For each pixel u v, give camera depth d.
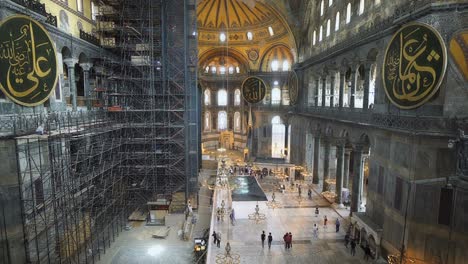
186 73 25.69
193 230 22.50
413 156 14.23
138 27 24.83
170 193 25.48
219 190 29.59
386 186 16.77
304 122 33.94
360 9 21.36
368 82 20.55
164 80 25.11
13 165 13.22
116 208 22.03
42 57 14.55
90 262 17.72
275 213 23.81
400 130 15.06
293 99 35.78
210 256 17.42
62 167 15.17
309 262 16.86
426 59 13.30
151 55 24.36
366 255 17.17
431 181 13.77
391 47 15.71
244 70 48.81
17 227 13.47
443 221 13.43
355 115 21.42
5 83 12.76
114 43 25.48
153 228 23.05
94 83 25.42
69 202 15.55
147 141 24.50
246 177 33.12
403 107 14.77
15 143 13.17
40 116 15.53
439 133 13.44
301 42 35.62
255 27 42.88
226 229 20.98
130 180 24.83
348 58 23.30
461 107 13.23
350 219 21.34
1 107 13.99
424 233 14.01
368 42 19.89
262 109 46.28
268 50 44.53
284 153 44.56
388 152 16.66
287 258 17.28
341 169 24.84
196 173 27.69
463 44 13.01
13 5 14.00
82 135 16.84
